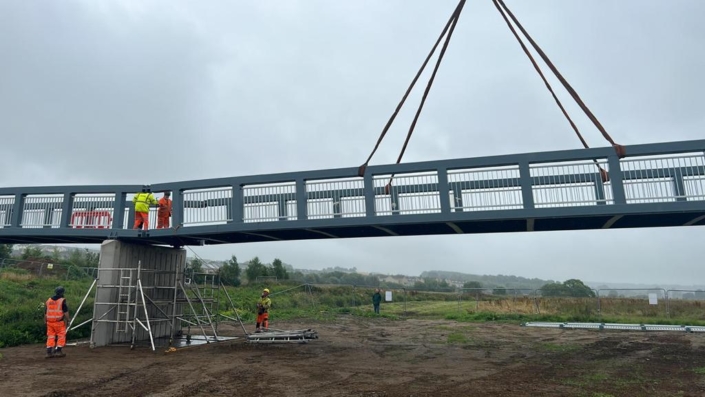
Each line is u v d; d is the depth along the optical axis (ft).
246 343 59.72
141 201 57.52
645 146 42.63
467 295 144.05
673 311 95.14
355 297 147.74
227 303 104.58
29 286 94.02
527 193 45.06
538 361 47.65
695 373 41.09
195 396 32.22
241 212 53.57
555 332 74.02
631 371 42.09
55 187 59.52
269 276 189.47
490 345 59.52
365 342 62.18
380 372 41.34
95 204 59.16
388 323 88.99
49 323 47.55
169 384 35.83
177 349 53.98
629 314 96.68
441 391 34.06
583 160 44.39
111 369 41.55
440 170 47.60
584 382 37.27
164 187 57.31
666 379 38.50
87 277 132.77
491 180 46.60
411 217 48.03
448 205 47.01
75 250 184.14
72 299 82.89
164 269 65.05
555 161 45.01
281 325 84.28
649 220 48.52
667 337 67.41
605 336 68.85
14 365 43.06
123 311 56.95
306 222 50.90
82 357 47.78
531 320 91.50
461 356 50.80
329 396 32.35
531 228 52.90
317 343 60.85
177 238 60.18
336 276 306.14
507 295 115.75
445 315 102.63
